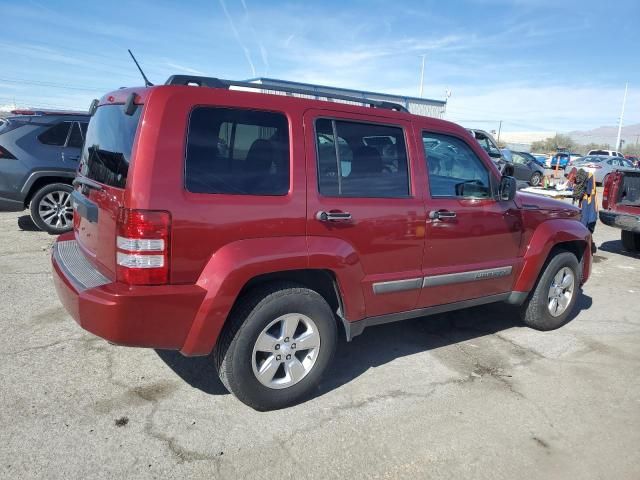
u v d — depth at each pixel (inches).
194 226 111.4
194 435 118.6
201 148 114.5
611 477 112.5
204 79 125.3
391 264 145.4
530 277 185.3
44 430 117.0
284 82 574.6
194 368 150.5
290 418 128.2
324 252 128.4
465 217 161.0
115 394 134.3
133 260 107.7
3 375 140.5
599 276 303.3
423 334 191.2
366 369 158.6
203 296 113.4
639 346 189.2
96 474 103.9
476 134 377.7
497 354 175.6
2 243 286.0
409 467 112.0
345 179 135.9
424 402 139.9
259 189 121.2
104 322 108.0
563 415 137.0
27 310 187.5
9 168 297.7
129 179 108.3
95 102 163.2
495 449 120.1
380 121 145.5
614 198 362.0
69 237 158.6
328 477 107.3
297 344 130.1
